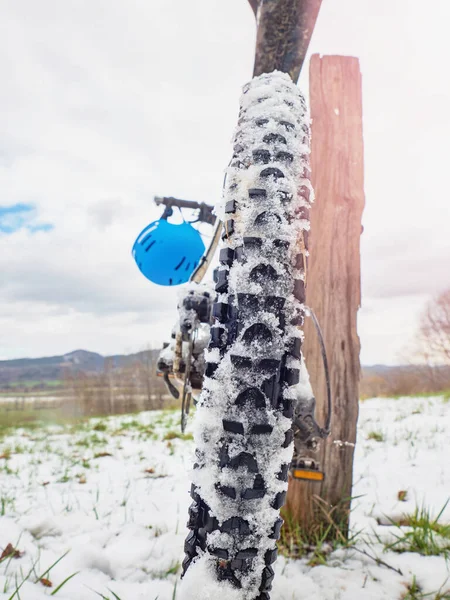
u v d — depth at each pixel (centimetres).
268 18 123
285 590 142
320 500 190
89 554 167
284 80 115
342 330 199
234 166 106
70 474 326
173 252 159
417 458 322
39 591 143
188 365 133
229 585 95
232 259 102
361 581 149
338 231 205
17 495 267
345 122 211
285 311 98
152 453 396
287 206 101
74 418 868
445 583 142
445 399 655
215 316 101
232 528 92
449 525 179
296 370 97
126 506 237
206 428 97
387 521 206
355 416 196
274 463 94
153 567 164
